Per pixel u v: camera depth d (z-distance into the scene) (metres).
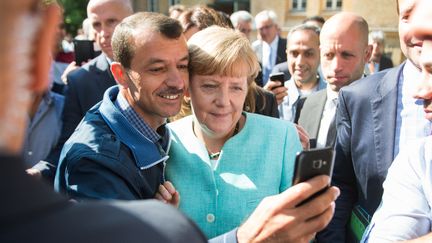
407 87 1.90
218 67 1.64
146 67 1.65
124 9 3.29
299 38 3.76
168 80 1.66
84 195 1.42
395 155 1.92
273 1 14.22
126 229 0.62
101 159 1.47
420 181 1.41
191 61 1.71
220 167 1.76
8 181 0.53
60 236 0.56
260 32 6.98
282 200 1.10
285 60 6.88
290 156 1.80
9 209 0.53
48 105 3.04
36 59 0.58
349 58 2.85
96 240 0.58
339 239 2.11
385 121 1.96
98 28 3.23
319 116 3.00
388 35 12.47
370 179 2.01
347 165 2.18
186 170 1.79
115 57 1.74
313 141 2.96
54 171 2.72
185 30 3.05
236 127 1.86
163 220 0.68
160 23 1.65
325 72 2.95
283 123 1.88
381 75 2.07
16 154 0.54
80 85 3.11
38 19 0.56
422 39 1.33
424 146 1.43
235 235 1.22
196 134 1.88
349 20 2.88
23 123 0.54
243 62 1.67
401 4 1.79
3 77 0.50
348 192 2.21
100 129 1.62
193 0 15.05
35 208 0.55
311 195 1.11
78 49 3.89
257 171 1.76
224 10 15.32
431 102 1.39
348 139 2.12
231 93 1.72
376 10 12.59
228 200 1.72
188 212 1.74
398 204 1.43
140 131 1.71
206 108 1.72
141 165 1.60
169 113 1.71
